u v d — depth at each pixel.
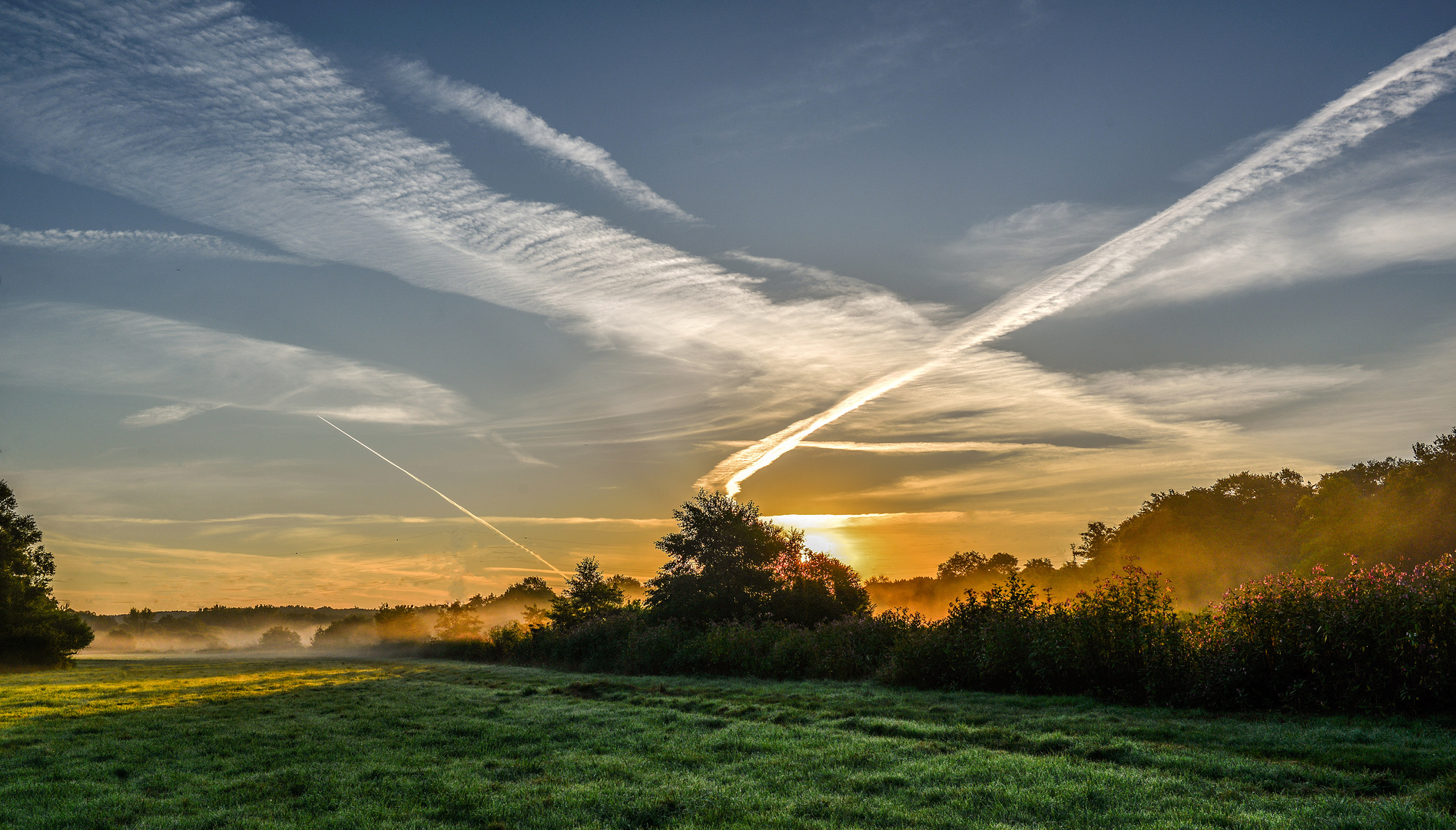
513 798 8.18
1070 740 9.99
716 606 32.56
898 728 11.40
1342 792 7.31
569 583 44.75
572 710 15.04
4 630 45.72
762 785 8.41
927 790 7.79
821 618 32.16
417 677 26.89
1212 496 65.94
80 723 14.56
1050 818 6.80
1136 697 13.61
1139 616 14.47
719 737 11.32
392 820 7.51
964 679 16.84
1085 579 69.56
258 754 11.10
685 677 24.62
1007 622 16.80
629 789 8.34
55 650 47.84
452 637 66.38
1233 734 10.11
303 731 13.24
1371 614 11.27
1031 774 8.24
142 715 15.74
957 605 18.62
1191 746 9.61
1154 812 6.79
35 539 50.22
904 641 18.80
